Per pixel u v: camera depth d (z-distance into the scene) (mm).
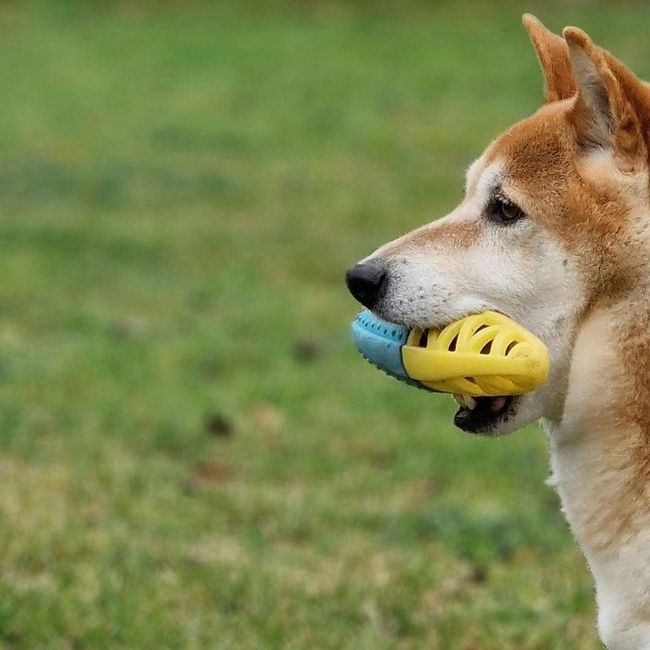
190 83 35625
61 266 20328
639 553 6594
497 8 43250
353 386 15508
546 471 13172
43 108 32656
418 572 10500
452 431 14156
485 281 6961
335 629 9539
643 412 6621
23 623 9430
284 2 44656
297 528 11508
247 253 21797
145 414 14180
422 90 34938
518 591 10266
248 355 16547
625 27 39906
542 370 6621
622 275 6680
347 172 27797
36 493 11758
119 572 10250
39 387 14812
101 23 42375
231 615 9734
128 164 27797
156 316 18172
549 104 7598
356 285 7137
